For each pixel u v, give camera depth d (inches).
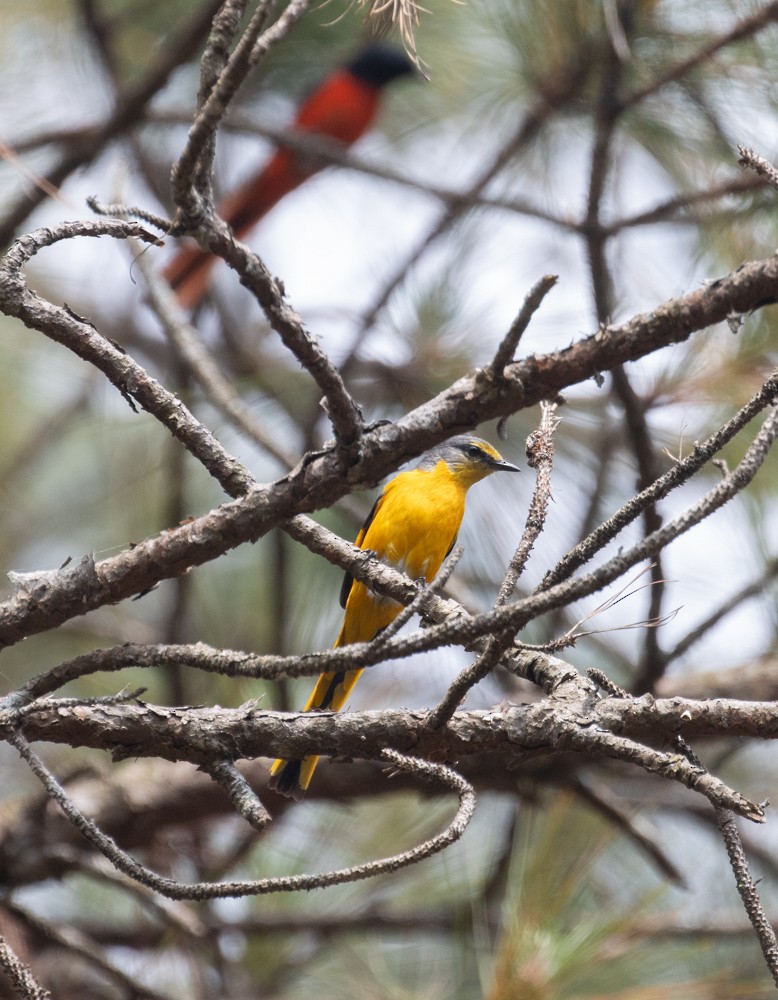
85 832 184.4
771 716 202.8
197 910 399.2
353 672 347.6
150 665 194.1
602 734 198.7
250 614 468.8
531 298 180.9
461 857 407.2
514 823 377.4
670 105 372.2
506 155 417.4
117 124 382.9
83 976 414.0
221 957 399.2
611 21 339.0
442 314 435.8
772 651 417.7
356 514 446.3
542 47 395.9
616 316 381.1
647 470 353.7
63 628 465.1
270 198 471.5
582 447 425.4
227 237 170.9
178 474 447.5
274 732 213.6
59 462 566.6
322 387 188.9
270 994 402.0
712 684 397.4
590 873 362.0
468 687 197.3
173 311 361.7
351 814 408.5
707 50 348.2
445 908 402.6
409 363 430.6
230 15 167.3
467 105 440.1
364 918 396.8
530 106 406.6
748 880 183.8
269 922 397.7
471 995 369.4
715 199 359.3
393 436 199.9
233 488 217.8
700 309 187.5
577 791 355.3
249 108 479.5
